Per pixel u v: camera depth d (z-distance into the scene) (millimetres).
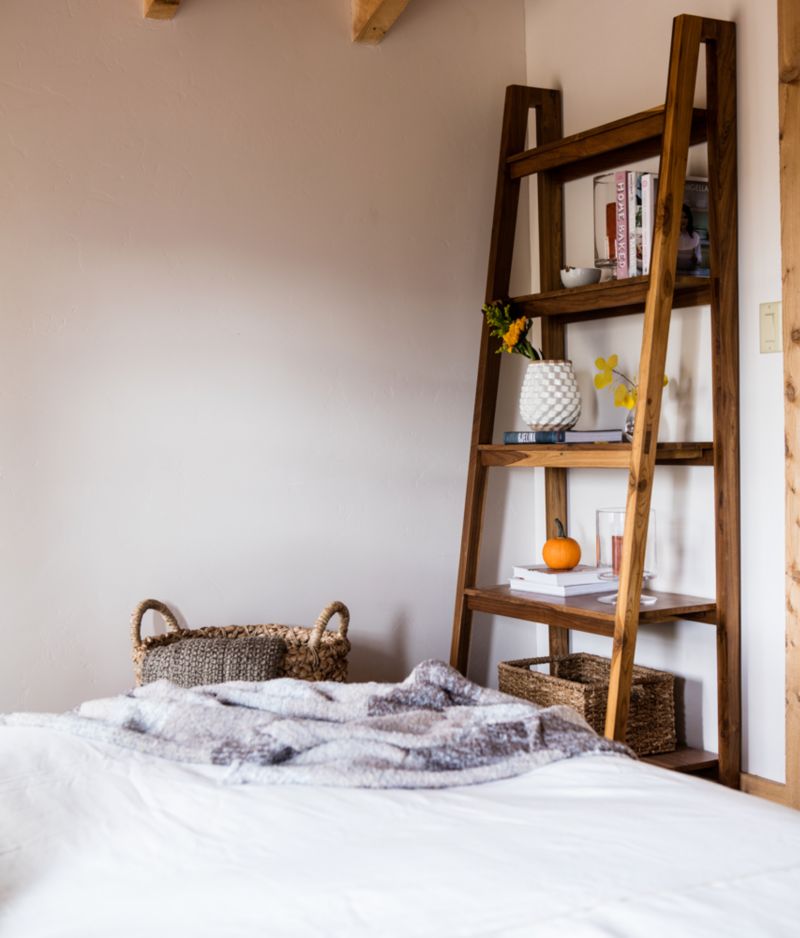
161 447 3027
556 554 3139
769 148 2742
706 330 2973
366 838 1352
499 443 3561
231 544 3131
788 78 2643
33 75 2852
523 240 3598
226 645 2791
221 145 3096
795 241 2635
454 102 3451
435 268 3432
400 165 3365
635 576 2689
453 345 3469
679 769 2826
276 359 3188
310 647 2887
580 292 3020
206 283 3084
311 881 1218
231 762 1657
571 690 2924
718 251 2807
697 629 3039
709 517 2977
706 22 2760
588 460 2898
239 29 3115
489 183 3520
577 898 1153
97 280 2938
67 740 1729
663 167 2701
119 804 1494
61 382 2896
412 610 3412
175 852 1338
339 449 3289
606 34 3270
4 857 1335
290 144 3193
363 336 3318
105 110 2941
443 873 1224
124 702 1865
